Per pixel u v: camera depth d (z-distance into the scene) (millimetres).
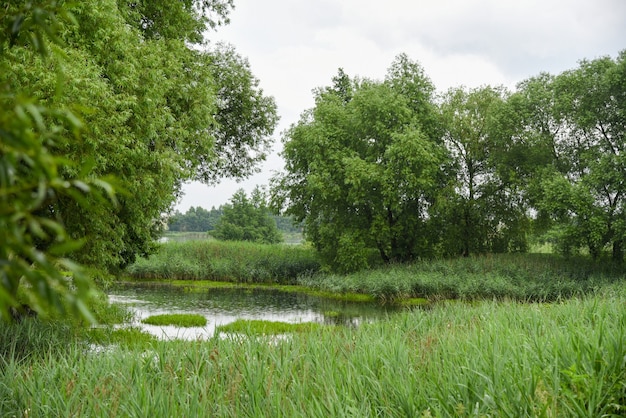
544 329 8641
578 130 33469
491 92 38938
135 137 14234
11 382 7016
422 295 31688
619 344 5977
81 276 1503
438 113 39156
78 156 11961
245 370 7016
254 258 42062
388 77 40281
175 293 33219
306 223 40938
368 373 6922
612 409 5234
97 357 8562
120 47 14602
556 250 31766
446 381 6191
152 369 7746
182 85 18797
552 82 33781
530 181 34594
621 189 28375
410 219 38344
